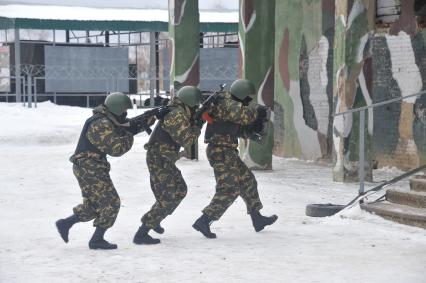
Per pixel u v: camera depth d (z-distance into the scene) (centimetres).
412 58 2072
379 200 1431
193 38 2512
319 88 2416
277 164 2411
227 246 1159
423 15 2030
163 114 1165
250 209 1266
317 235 1237
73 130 3450
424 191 1384
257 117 1217
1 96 5506
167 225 1351
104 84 5431
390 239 1188
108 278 966
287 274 972
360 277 949
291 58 2550
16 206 1600
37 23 5172
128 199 1675
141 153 2734
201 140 3288
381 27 2172
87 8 5853
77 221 1157
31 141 3195
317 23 2405
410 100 2089
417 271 977
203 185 1867
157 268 1018
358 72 1900
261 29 2184
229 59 5431
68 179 2041
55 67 5281
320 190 1783
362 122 1447
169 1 2541
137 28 5488
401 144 2131
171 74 2545
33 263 1060
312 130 2461
